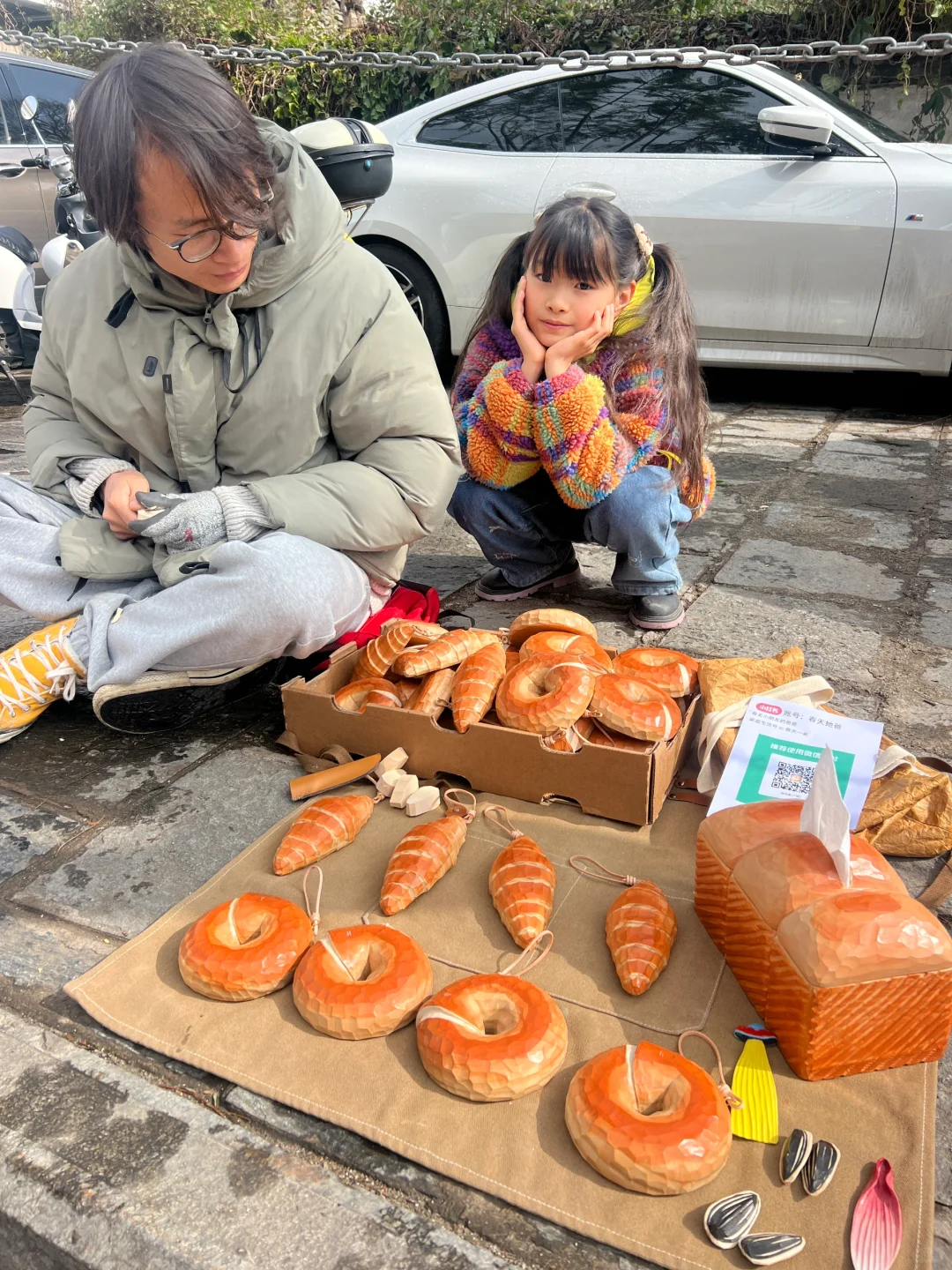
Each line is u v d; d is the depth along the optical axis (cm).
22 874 171
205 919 147
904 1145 117
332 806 173
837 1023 122
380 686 198
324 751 200
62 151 646
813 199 461
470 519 274
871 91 688
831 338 481
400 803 182
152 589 210
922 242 453
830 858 133
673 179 479
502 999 132
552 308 235
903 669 243
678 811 182
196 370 198
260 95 873
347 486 201
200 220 164
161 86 156
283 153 192
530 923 146
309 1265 107
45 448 213
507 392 246
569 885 162
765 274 477
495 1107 123
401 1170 117
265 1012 138
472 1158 117
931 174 450
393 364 204
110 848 178
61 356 211
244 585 188
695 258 484
